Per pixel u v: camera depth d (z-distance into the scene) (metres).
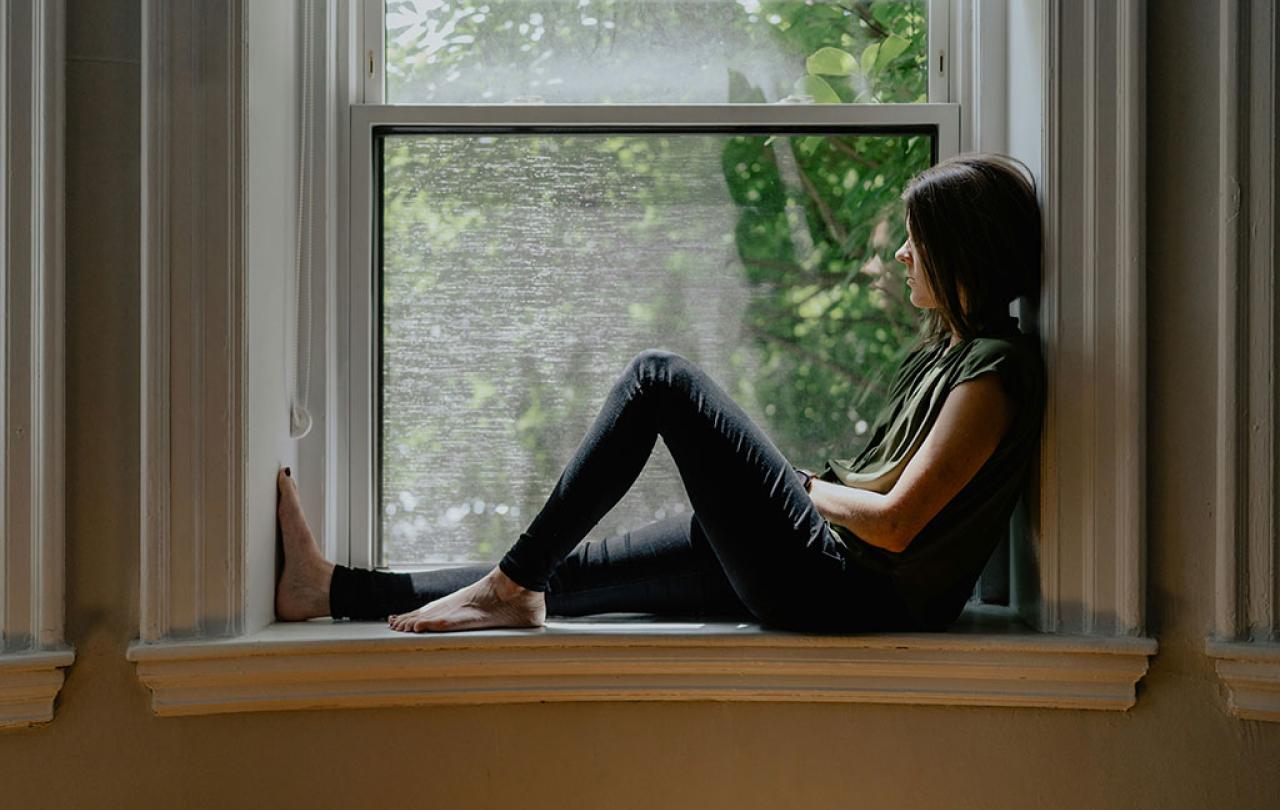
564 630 1.60
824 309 1.86
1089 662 1.56
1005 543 1.82
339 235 1.83
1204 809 1.56
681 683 1.61
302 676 1.56
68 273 1.53
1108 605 1.58
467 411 1.86
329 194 1.81
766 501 1.56
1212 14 1.54
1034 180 1.65
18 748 1.53
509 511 1.86
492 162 1.85
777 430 1.87
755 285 1.86
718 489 1.55
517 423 1.86
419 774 1.61
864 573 1.58
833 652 1.58
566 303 1.85
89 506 1.54
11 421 1.50
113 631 1.55
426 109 1.83
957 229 1.61
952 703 1.60
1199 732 1.56
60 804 1.54
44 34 1.49
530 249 1.85
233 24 1.54
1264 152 1.50
